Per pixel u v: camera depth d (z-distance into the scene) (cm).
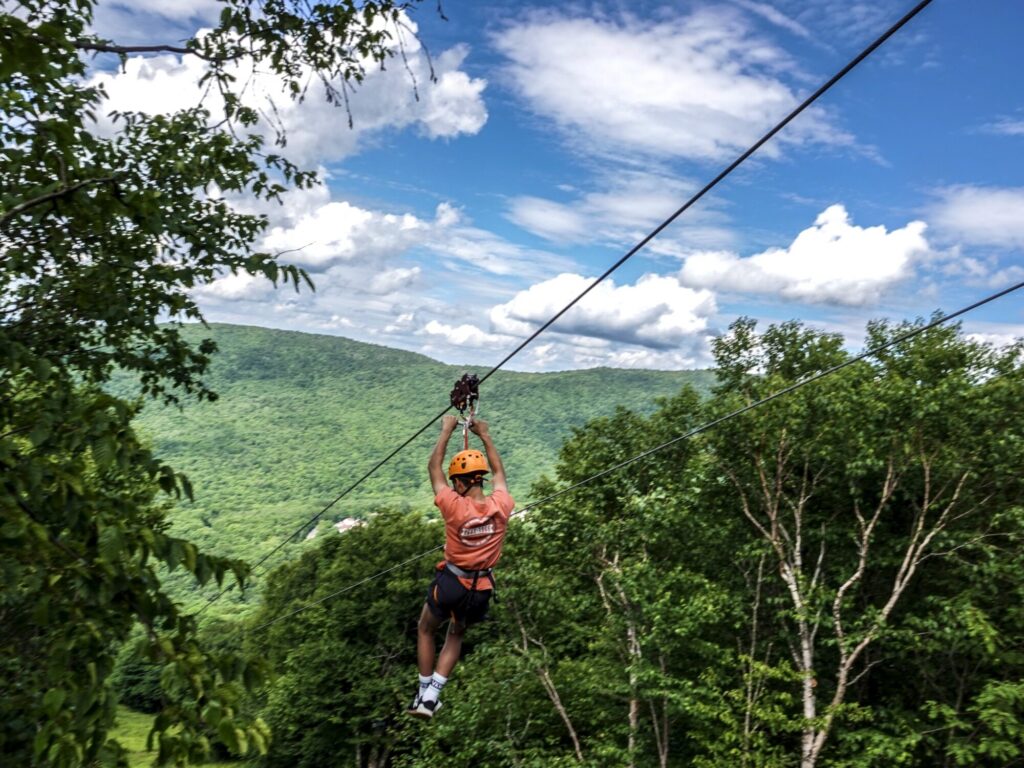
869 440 2056
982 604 2042
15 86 655
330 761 3969
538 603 2455
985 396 1998
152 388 1002
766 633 2403
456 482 483
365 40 757
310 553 5128
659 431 2838
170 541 389
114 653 391
